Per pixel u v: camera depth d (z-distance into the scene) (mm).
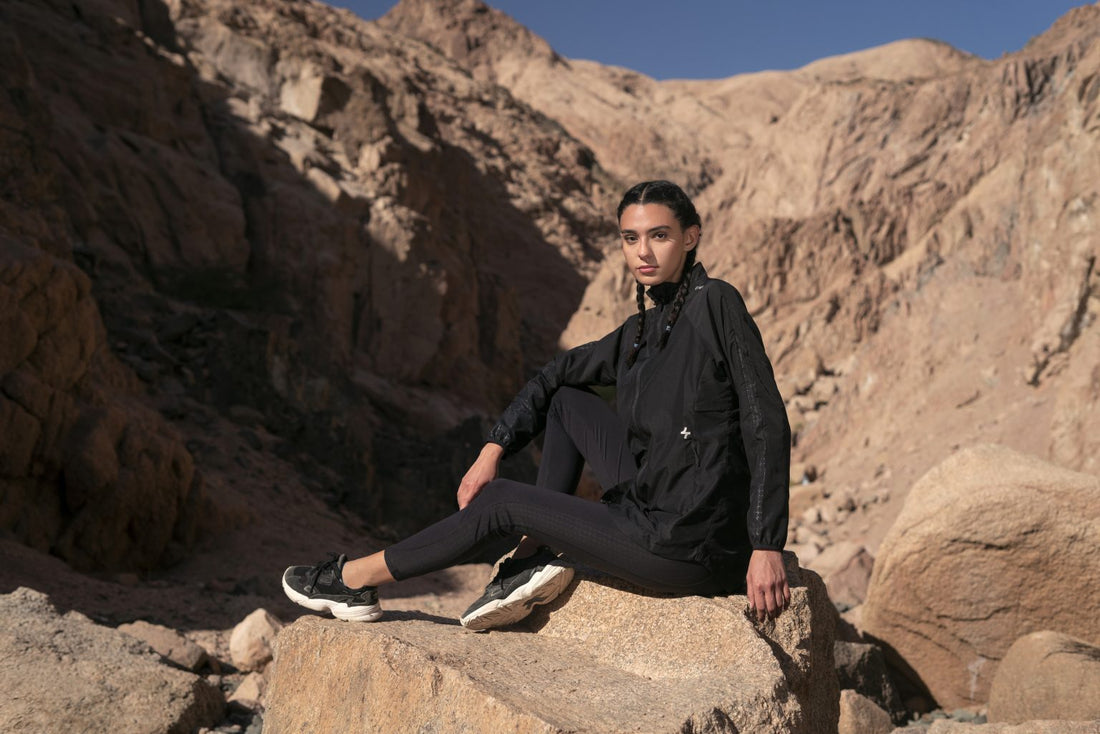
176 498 8492
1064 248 13320
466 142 36062
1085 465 10570
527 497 2605
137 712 3842
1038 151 15727
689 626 2543
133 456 8047
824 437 15727
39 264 7582
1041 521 5082
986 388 14062
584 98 53625
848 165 21594
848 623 5801
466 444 14062
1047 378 13086
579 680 2400
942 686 5484
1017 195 16469
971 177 18250
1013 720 4469
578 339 22719
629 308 22312
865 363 16234
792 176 22828
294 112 21500
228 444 12023
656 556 2518
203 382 13312
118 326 13227
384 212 20500
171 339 13586
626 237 2693
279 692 2818
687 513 2480
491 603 2723
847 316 17156
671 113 56906
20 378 7242
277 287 17828
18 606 4355
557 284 32406
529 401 2912
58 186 14742
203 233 17016
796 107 23859
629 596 2713
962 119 20406
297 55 22109
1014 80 19188
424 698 2354
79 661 4023
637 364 2680
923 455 13445
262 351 13773
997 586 5230
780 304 18328
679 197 2650
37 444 7363
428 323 20344
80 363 8055
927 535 5359
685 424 2523
